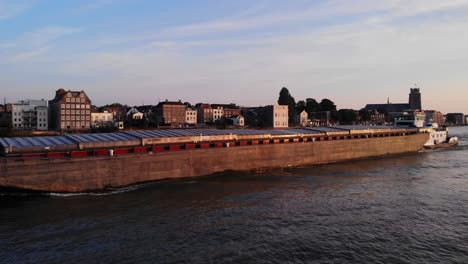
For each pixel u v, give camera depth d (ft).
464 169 258.78
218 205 154.30
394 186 196.13
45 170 167.22
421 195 175.83
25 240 113.60
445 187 194.29
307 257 104.17
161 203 156.35
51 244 110.83
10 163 159.94
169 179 208.54
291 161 279.90
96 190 179.32
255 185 196.85
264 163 260.42
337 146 316.40
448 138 461.78
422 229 128.16
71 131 441.27
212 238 116.98
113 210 145.18
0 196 160.45
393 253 107.96
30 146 177.88
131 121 616.39
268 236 119.24
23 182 162.71
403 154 366.84
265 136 275.18
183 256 103.55
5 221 130.62
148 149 212.02
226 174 233.96
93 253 104.94
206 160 225.97
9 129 363.56
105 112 638.12
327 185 197.88
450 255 107.04
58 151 180.45
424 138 414.41
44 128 522.47
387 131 384.06
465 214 145.69
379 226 130.52
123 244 111.45
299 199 165.68
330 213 144.77
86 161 177.06
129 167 191.52
